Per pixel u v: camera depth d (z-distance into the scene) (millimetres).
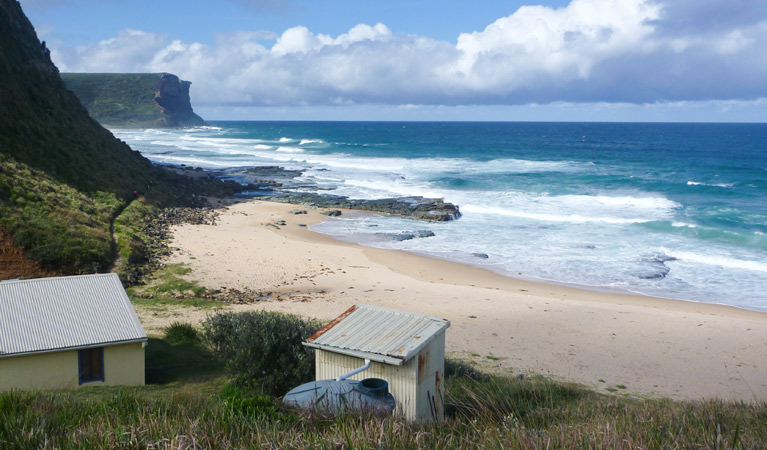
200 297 26250
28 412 7363
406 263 33562
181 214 44062
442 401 11945
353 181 65438
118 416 7262
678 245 36500
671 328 22875
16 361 13625
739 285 29250
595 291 28672
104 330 14789
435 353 11547
